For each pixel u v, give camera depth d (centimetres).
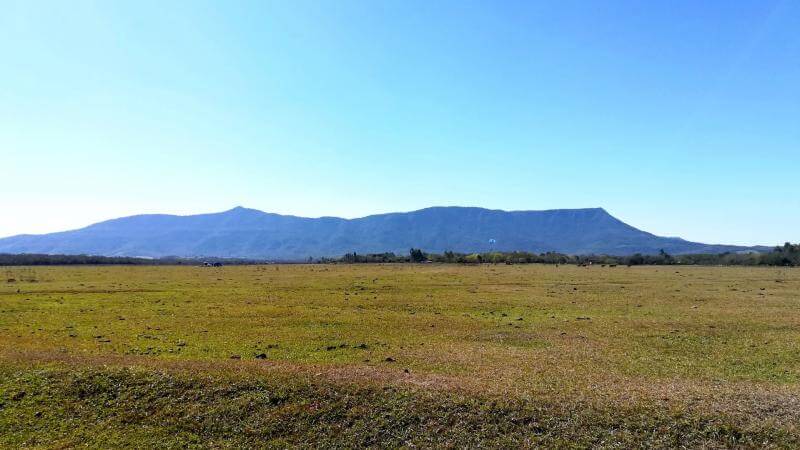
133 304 4119
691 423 1410
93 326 3047
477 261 14438
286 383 1648
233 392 1609
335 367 1872
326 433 1421
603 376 1875
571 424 1423
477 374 1894
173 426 1464
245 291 5241
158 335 2772
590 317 3453
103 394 1622
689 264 13038
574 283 6262
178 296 4738
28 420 1485
